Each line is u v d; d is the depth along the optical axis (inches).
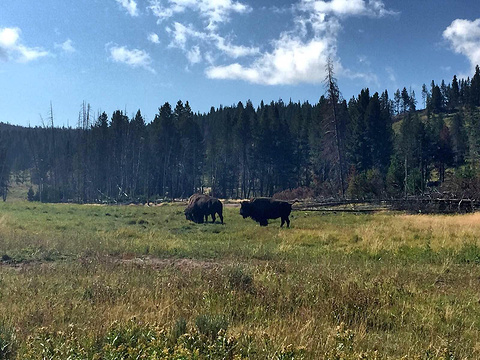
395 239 638.5
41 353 193.6
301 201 1541.6
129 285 346.3
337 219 1030.4
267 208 900.6
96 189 2974.9
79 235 693.3
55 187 3063.5
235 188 3476.9
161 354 190.4
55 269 426.9
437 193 1270.9
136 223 965.8
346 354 198.7
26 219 991.0
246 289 327.9
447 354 208.8
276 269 426.6
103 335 220.2
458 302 315.9
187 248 579.5
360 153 2541.8
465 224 757.3
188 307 285.4
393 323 270.5
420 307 300.7
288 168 2906.0
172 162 2920.8
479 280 396.8
